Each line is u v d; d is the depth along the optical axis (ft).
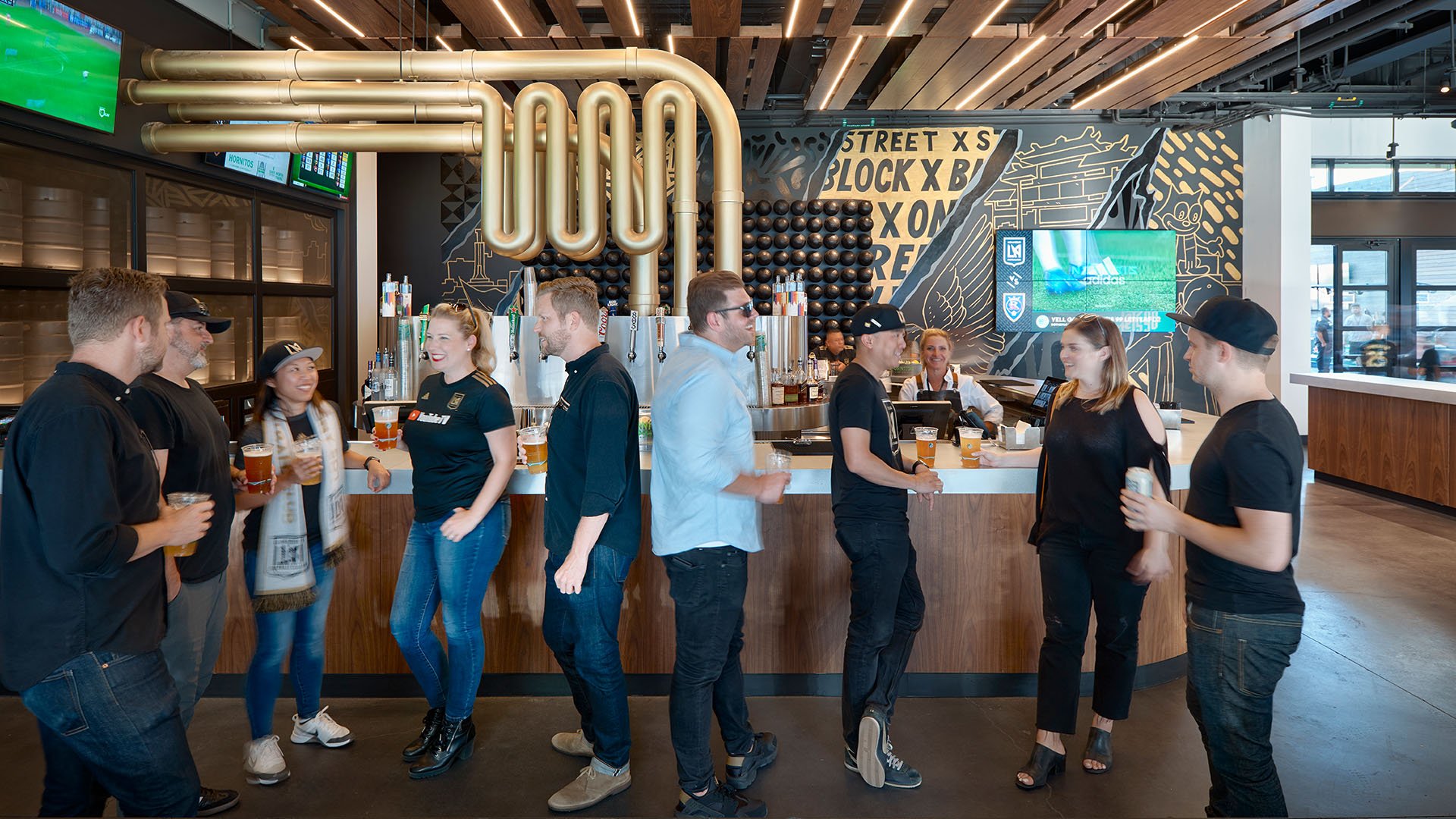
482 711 10.43
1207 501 6.26
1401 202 32.22
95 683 5.57
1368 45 25.94
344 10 17.39
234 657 10.82
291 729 9.95
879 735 8.40
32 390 13.88
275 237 20.80
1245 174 29.32
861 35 18.88
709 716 7.82
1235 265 29.58
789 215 27.73
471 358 9.15
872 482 8.42
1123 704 8.71
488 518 8.94
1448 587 14.87
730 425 7.59
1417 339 32.48
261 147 16.74
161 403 6.91
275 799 8.38
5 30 12.48
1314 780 8.64
